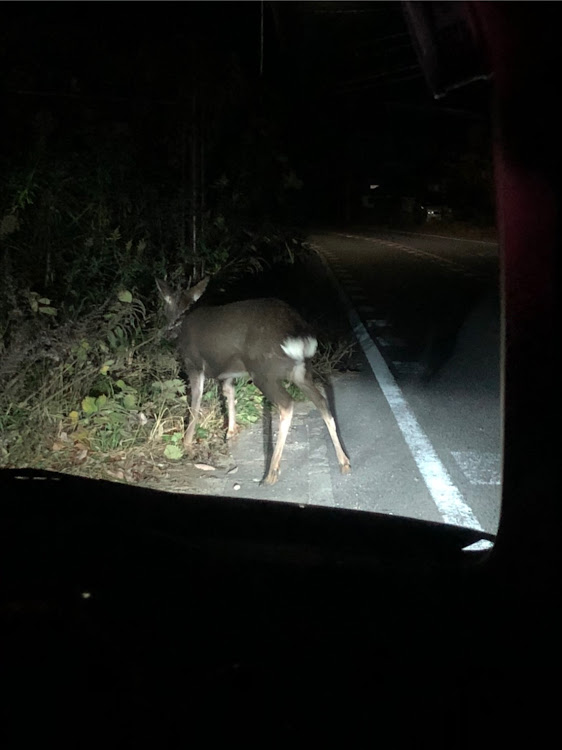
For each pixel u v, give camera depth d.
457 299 16.77
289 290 16.91
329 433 7.56
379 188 55.56
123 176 10.94
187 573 2.31
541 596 1.99
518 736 1.82
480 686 1.93
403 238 38.56
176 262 11.43
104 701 1.85
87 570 2.25
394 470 6.84
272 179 14.94
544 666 1.94
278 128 14.48
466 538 3.35
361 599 2.28
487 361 11.02
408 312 15.23
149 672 1.91
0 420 6.62
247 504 3.88
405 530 3.51
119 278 9.59
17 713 1.82
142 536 2.54
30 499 3.00
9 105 10.81
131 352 8.18
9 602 2.07
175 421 7.89
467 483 6.50
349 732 1.82
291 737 1.80
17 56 10.87
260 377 6.86
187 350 7.47
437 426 8.11
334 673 1.95
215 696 1.87
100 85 11.50
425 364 10.93
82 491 3.34
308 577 2.43
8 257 8.32
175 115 12.00
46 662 1.92
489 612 2.10
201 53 11.48
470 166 45.69
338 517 3.77
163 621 2.07
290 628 2.10
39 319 7.65
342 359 11.20
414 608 2.21
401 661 2.00
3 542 2.40
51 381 7.14
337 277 20.97
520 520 2.04
